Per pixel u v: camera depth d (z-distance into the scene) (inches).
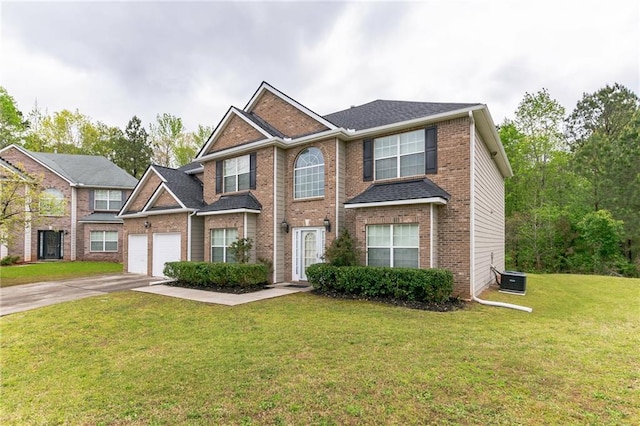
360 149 492.7
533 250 1003.3
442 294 355.9
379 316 313.1
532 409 146.9
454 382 173.0
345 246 439.2
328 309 343.9
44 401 159.3
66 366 204.7
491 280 540.4
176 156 1669.5
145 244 710.5
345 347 227.8
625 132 919.0
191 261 569.0
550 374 184.1
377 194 438.3
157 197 679.7
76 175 1042.1
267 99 591.2
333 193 491.8
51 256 999.6
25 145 1473.9
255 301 388.2
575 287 536.4
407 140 452.8
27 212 703.7
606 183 916.0
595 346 233.6
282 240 541.3
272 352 219.6
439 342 237.9
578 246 959.6
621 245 938.1
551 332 268.5
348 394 160.2
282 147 545.3
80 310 355.3
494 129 450.6
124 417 143.0
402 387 167.5
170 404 153.2
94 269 812.6
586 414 143.1
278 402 153.3
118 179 1075.3
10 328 292.8
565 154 1016.9
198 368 194.9
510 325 287.6
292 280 532.1
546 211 960.3
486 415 141.8
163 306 368.2
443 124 422.0
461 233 398.6
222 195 617.0
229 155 601.3
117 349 234.2
